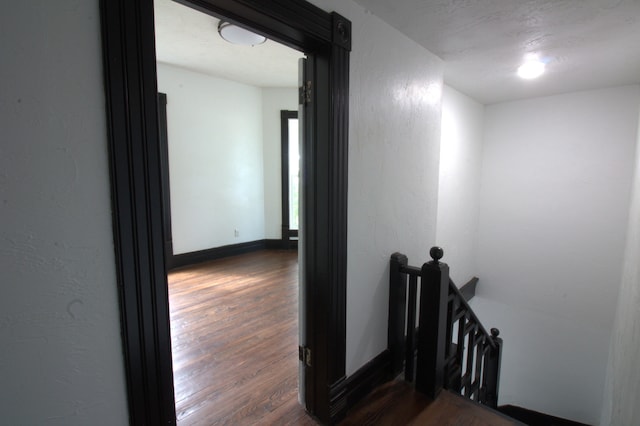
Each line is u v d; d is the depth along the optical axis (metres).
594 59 2.25
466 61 2.29
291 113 4.62
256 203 4.75
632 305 1.89
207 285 3.37
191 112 3.90
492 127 3.88
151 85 0.82
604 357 3.30
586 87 3.10
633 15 1.60
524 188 3.71
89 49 0.72
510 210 3.82
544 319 3.67
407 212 2.03
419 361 1.84
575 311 3.46
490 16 1.62
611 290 3.24
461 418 1.65
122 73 0.77
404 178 1.96
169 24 2.50
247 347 2.22
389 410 1.71
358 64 1.54
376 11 1.58
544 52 2.13
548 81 2.88
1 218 0.65
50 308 0.72
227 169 4.34
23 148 0.66
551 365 3.65
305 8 1.24
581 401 3.46
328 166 1.44
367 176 1.68
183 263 4.02
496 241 3.96
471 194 3.79
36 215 0.69
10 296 0.67
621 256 3.16
